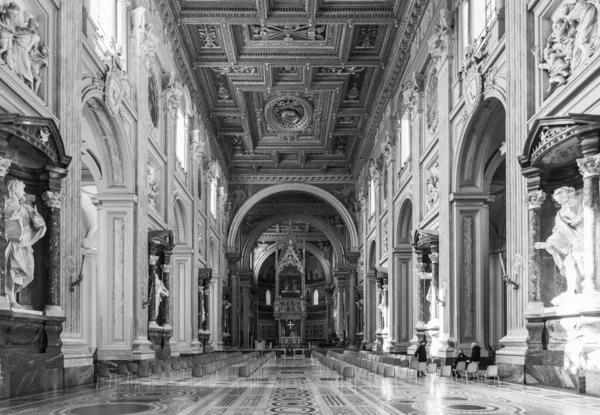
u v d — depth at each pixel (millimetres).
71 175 14078
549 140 12133
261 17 25500
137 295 19750
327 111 36844
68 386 13625
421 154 25281
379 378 19062
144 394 13484
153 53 22094
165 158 24984
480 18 18750
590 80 11734
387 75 30672
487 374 14016
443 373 17500
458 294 19562
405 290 30359
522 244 14109
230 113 36500
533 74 14023
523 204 14078
